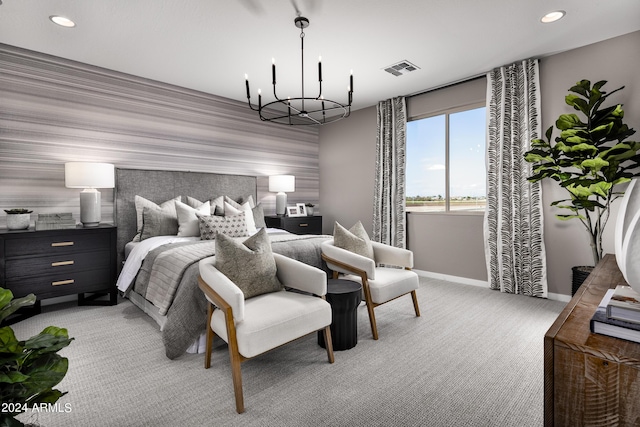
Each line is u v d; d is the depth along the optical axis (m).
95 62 3.43
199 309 2.13
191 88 4.24
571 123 2.83
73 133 3.39
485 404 1.65
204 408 1.62
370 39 2.97
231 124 4.71
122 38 2.92
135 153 3.82
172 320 2.12
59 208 3.32
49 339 0.90
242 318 1.67
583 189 2.68
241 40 2.97
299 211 5.31
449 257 4.21
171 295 2.28
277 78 3.89
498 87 3.63
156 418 1.55
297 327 1.84
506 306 3.14
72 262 3.00
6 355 0.78
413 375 1.92
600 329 0.72
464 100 4.03
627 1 2.42
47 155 3.25
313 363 2.06
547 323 2.71
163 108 4.03
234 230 3.42
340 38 2.94
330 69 3.63
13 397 0.77
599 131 2.65
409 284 2.71
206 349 2.00
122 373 1.94
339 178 5.57
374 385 1.81
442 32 2.86
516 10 2.54
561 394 0.70
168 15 2.56
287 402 1.67
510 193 3.55
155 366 2.02
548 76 3.35
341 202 5.55
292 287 2.21
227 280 1.82
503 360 2.09
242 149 4.85
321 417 1.55
